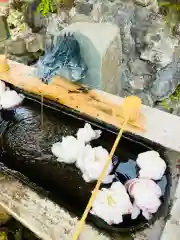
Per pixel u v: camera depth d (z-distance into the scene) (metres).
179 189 0.86
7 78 1.35
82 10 1.58
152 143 1.01
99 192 0.83
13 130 1.15
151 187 0.83
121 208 0.79
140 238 0.75
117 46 1.36
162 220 0.79
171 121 1.08
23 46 1.68
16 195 0.89
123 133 1.06
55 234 0.78
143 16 1.50
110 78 1.39
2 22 1.69
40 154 1.04
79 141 1.02
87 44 1.22
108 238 0.76
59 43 1.22
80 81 1.29
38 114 1.20
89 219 0.80
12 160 1.02
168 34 1.51
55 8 1.62
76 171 0.97
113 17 1.53
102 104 1.18
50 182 0.93
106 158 0.94
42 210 0.84
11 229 1.11
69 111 1.18
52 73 1.21
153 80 1.55
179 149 0.98
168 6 1.53
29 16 1.72
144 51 1.55
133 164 0.97
